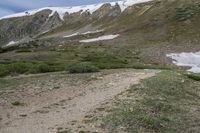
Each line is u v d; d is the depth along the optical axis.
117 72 38.41
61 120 18.98
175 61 94.06
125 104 21.77
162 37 129.88
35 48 127.94
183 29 134.25
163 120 19.38
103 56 88.38
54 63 60.62
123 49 113.19
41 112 20.81
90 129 17.36
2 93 26.33
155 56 98.69
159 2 183.50
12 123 18.75
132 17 181.25
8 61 69.44
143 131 17.50
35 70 43.69
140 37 134.75
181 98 25.28
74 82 30.89
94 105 21.89
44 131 17.23
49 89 27.69
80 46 127.62
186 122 19.61
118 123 18.19
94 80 31.78
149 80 30.25
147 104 21.98
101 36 153.62
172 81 30.55
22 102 23.42
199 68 84.06
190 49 109.25
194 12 150.00
